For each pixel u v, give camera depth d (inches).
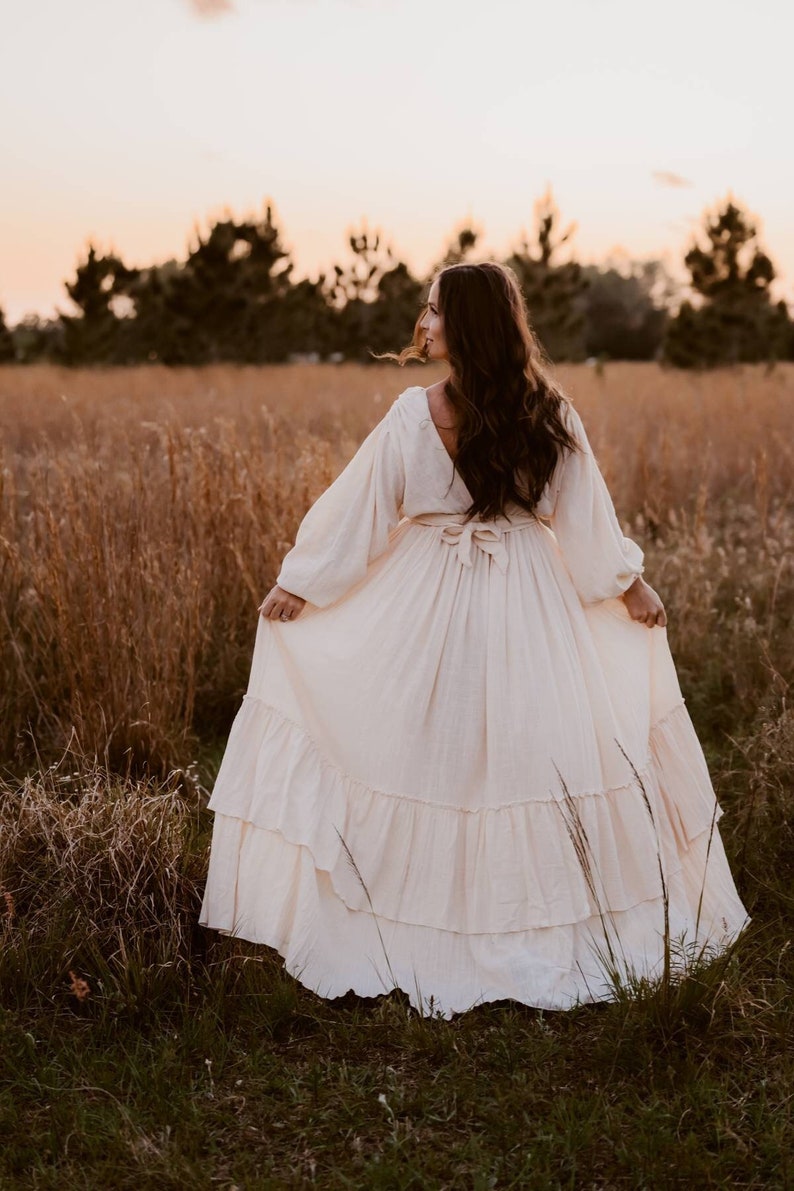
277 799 102.9
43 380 661.3
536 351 105.4
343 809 103.1
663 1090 85.8
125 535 167.8
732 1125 81.7
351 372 794.8
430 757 101.8
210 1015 94.4
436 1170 78.2
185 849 113.1
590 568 107.2
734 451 332.8
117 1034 93.5
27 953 99.4
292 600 107.9
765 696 155.3
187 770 138.5
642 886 103.5
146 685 145.5
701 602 189.0
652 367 1008.9
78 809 111.7
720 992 93.6
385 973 100.6
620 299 2415.1
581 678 104.0
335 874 101.3
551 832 99.9
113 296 1068.5
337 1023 95.7
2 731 148.8
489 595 104.0
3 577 170.4
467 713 101.7
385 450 105.6
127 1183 77.2
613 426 359.6
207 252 1024.2
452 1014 97.0
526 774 100.3
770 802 129.1
